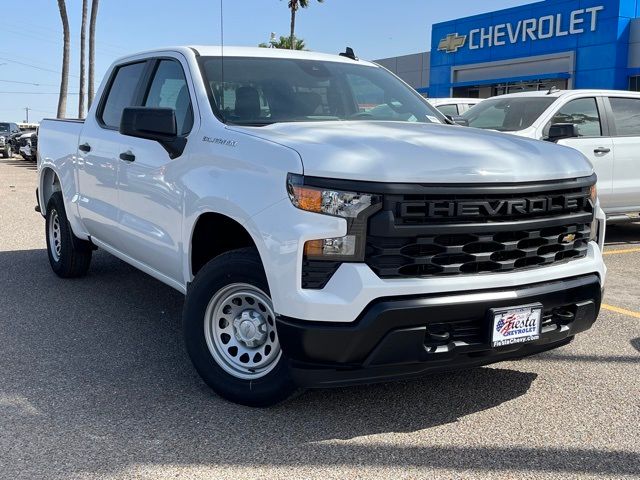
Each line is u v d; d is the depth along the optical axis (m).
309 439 3.37
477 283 3.27
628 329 5.30
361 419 3.61
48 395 3.85
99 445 3.28
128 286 6.39
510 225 3.35
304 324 3.16
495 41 29.14
